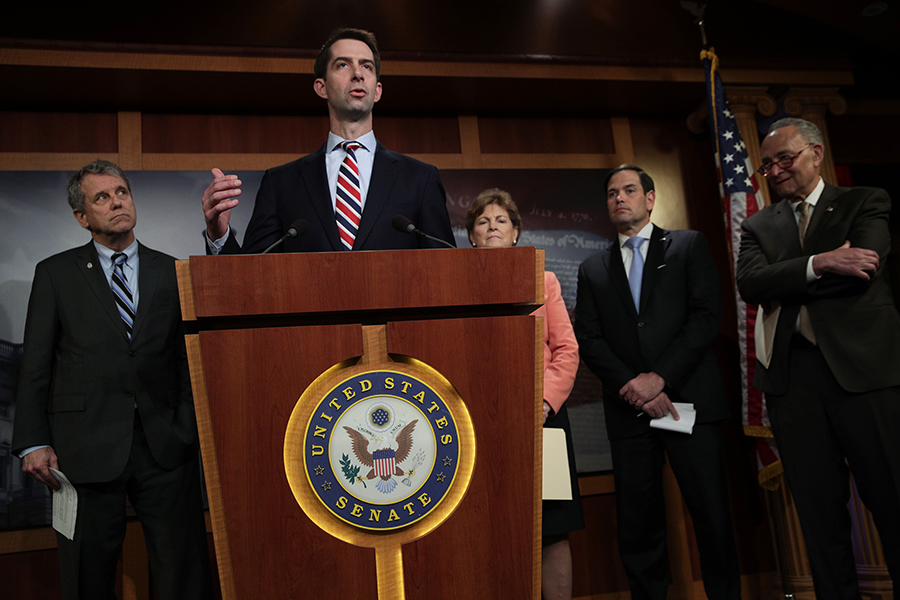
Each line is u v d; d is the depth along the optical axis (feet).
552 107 12.10
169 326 7.40
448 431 3.92
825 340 7.29
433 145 11.75
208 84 10.36
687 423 8.14
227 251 5.61
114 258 7.55
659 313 8.70
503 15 11.39
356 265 3.83
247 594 3.58
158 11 10.09
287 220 5.80
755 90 12.20
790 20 12.62
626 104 12.20
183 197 10.52
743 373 10.49
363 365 3.86
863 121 13.61
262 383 3.70
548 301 8.04
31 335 7.01
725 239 12.33
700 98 12.16
